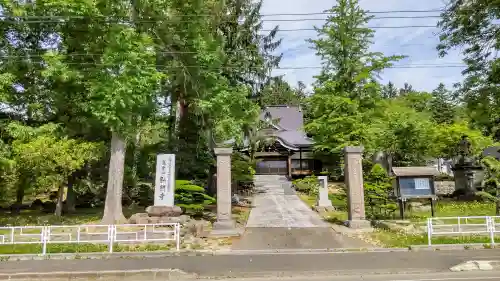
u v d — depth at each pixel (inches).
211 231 514.0
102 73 549.6
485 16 692.1
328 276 308.3
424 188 583.2
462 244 423.2
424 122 839.1
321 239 476.1
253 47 875.4
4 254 398.3
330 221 599.8
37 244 442.0
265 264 357.1
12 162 539.2
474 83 733.3
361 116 844.6
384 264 347.6
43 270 340.2
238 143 748.6
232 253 414.3
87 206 888.9
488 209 703.1
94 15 561.3
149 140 900.6
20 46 656.4
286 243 458.6
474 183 939.3
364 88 880.9
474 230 483.5
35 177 617.6
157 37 647.8
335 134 858.1
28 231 540.4
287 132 1429.6
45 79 648.4
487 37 721.0
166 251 412.5
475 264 332.5
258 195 959.6
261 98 948.6
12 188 675.4
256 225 581.6
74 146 588.4
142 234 471.2
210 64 644.1
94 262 374.3
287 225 577.3
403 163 1023.6
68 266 356.5
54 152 557.0
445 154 997.2
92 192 859.4
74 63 595.2
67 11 546.6
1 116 647.1
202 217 643.5
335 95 876.0
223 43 751.1
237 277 313.6
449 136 868.6
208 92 661.9
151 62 583.8
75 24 607.8
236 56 844.6
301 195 957.2
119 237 471.5
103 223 571.2
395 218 612.1
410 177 586.6
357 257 382.9
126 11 596.4
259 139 1015.0
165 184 558.6
